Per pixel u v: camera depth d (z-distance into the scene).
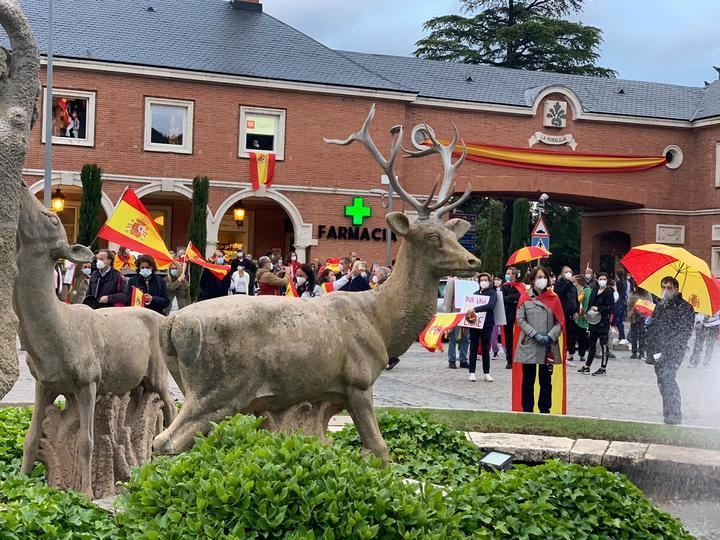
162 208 37.16
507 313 18.98
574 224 54.81
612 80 40.91
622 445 8.58
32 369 5.98
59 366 5.83
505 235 52.53
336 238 34.75
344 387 6.00
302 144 34.38
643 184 38.88
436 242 6.11
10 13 4.64
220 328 5.52
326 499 4.10
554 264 54.38
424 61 39.12
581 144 38.00
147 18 34.81
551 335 11.62
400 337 6.14
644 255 12.36
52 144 31.56
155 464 4.68
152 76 32.50
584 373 19.16
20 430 7.48
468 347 19.05
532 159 37.09
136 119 32.50
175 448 5.45
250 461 4.25
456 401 13.93
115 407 6.52
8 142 4.57
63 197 34.50
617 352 24.58
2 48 4.67
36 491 5.30
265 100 33.94
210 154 33.41
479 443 8.44
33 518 4.57
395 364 18.59
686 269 12.00
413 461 7.41
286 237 38.81
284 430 5.80
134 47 33.03
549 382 11.70
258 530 4.01
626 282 25.83
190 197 33.22
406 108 35.81
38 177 31.44
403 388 15.38
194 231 31.66
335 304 5.98
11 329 4.56
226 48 34.66
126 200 14.08
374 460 4.62
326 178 34.59
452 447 7.94
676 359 11.84
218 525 4.02
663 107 39.94
